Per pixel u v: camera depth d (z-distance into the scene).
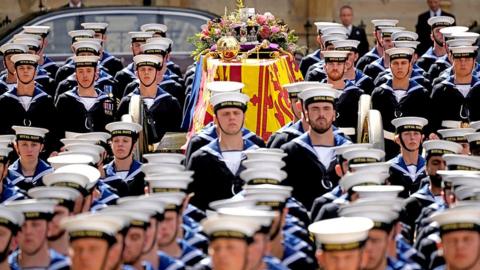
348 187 34.94
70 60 53.97
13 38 56.62
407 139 41.03
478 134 39.69
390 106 47.78
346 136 42.34
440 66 52.78
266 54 49.22
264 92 47.03
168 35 62.22
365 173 34.84
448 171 36.59
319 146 39.97
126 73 52.69
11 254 32.50
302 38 75.31
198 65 50.06
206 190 39.12
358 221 31.14
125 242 30.45
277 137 40.75
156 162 37.66
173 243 32.28
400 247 33.03
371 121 42.97
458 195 34.50
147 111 47.91
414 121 41.12
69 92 48.56
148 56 48.62
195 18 62.34
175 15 62.41
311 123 39.84
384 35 53.62
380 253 31.67
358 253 30.20
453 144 38.06
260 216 30.42
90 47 52.47
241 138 39.47
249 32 49.97
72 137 42.88
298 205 35.50
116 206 32.03
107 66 54.75
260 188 33.12
